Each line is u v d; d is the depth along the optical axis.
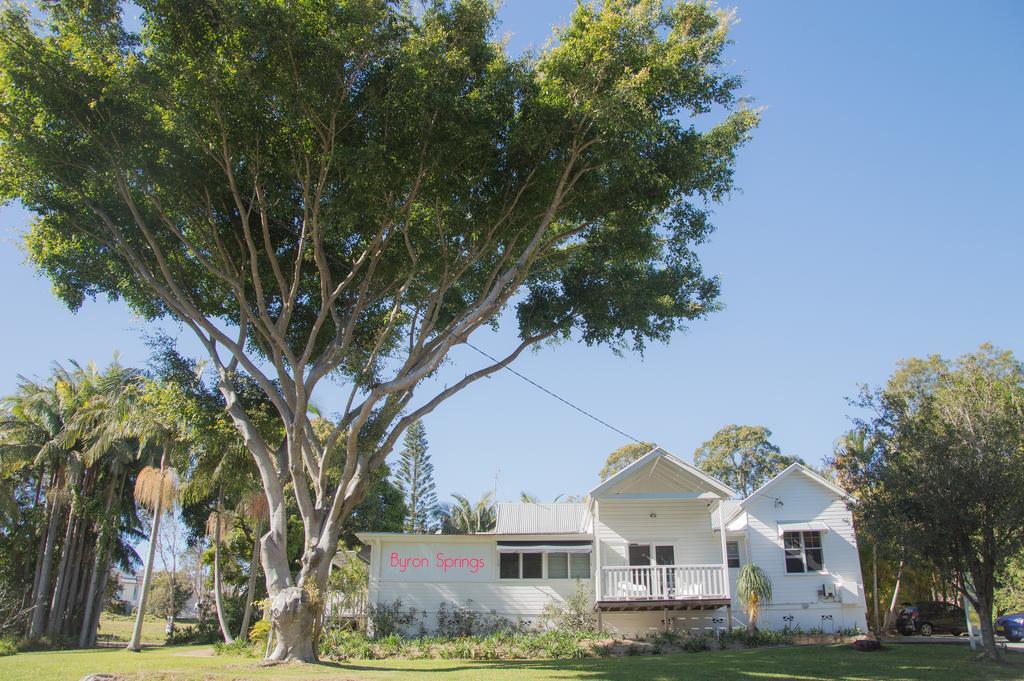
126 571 40.50
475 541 26.73
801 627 25.36
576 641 21.73
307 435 16.72
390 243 15.80
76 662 18.05
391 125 12.63
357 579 27.06
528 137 13.07
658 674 13.89
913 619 27.73
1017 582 27.33
